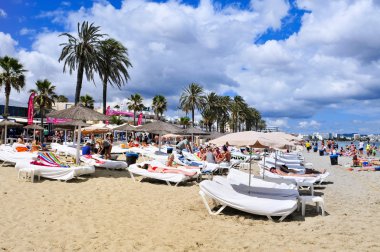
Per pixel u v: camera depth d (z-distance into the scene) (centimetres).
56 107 6334
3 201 772
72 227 605
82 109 1243
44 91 4303
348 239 587
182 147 1975
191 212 758
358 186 1280
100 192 934
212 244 547
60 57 2630
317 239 585
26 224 611
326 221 713
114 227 616
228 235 599
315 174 1259
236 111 7694
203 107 5947
